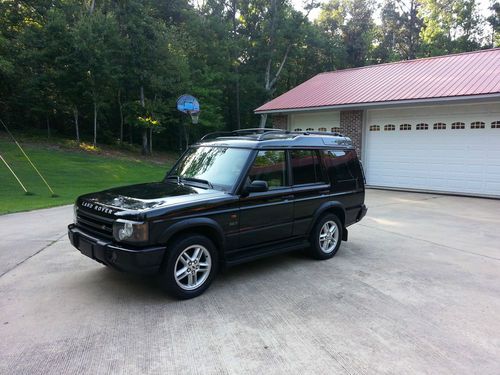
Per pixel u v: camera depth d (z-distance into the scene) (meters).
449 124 13.96
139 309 4.23
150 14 29.05
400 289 4.88
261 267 5.73
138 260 4.06
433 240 7.43
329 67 41.91
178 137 32.91
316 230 5.91
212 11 35.00
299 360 3.28
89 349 3.41
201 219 4.46
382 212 10.39
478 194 13.39
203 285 4.64
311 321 3.99
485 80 13.38
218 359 3.28
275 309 4.27
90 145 26.19
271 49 35.59
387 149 15.76
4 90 25.33
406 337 3.67
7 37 25.12
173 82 26.14
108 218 4.30
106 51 22.92
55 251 6.44
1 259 5.99
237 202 4.81
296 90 20.33
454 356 3.35
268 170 5.24
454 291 4.83
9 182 15.48
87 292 4.68
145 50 24.80
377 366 3.19
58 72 21.98
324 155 6.11
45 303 4.37
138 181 17.89
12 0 25.78
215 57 32.50
